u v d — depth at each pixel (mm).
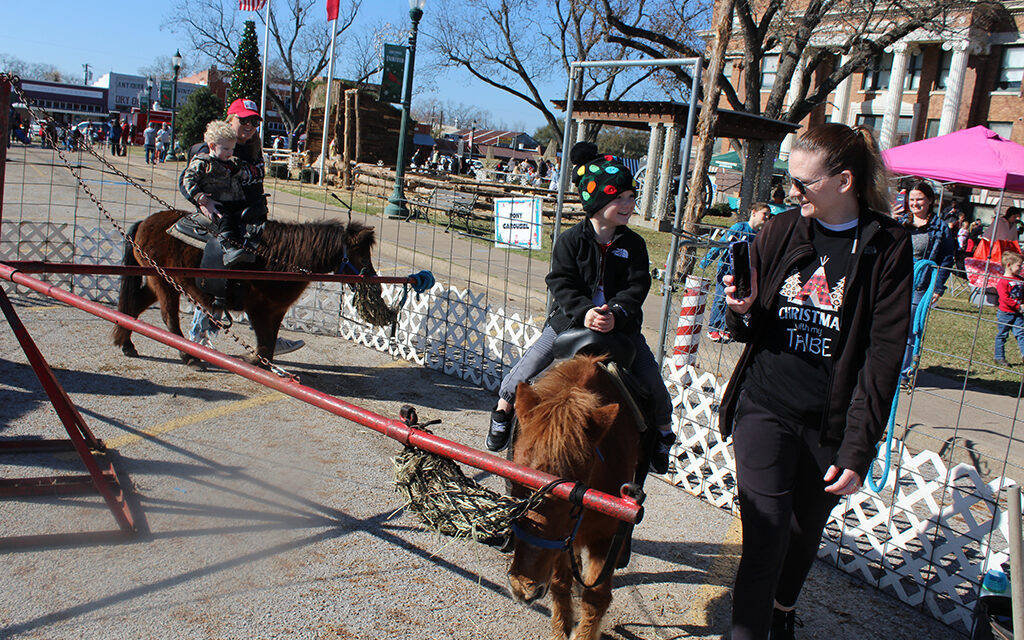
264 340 6453
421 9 17391
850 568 4309
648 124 23000
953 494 3963
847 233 2816
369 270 6168
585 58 35156
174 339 3332
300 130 54219
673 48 23422
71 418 3914
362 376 6992
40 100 69250
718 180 36219
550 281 3350
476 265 12609
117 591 3389
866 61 22891
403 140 18109
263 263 6117
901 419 6422
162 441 5051
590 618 3021
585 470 2537
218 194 6070
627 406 3059
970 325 11680
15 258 8562
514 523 2389
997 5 32250
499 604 3600
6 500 4086
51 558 3586
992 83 35000
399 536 4133
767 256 2980
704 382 5332
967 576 3846
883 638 3654
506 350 6914
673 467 5332
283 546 3908
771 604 2836
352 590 3590
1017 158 12078
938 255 7785
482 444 5543
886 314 2697
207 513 4168
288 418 5711
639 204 24781
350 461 5039
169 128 42719
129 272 4410
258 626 3250
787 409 2891
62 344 6887
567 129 6699
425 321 7480
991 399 7430
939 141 13117
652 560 4211
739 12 21562
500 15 37406
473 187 22484
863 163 2736
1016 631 2459
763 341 3012
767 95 40094
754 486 2883
